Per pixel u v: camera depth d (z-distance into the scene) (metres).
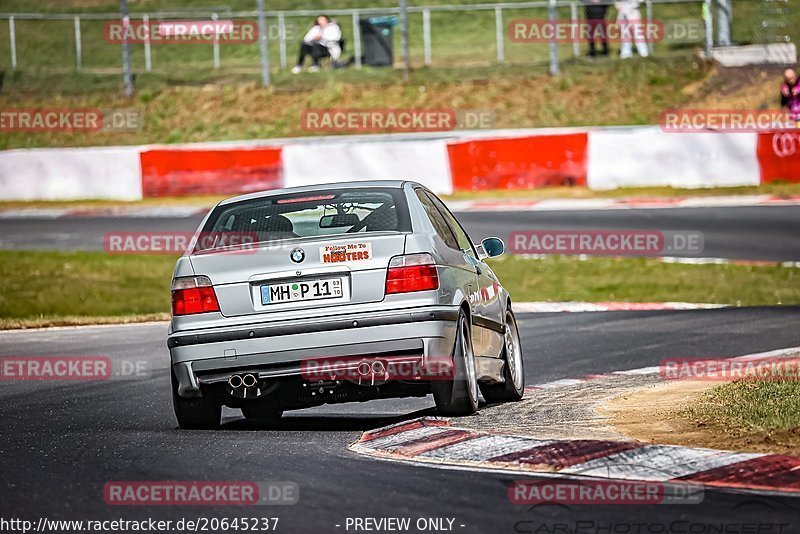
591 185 89.56
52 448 24.20
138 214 88.12
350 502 18.22
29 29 148.50
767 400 25.48
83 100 125.19
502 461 20.91
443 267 26.09
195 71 131.12
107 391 34.88
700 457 20.16
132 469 21.41
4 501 18.80
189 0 158.38
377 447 23.02
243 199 27.88
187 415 26.75
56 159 96.19
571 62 122.56
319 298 25.38
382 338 25.00
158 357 42.44
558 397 30.59
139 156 94.88
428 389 26.38
